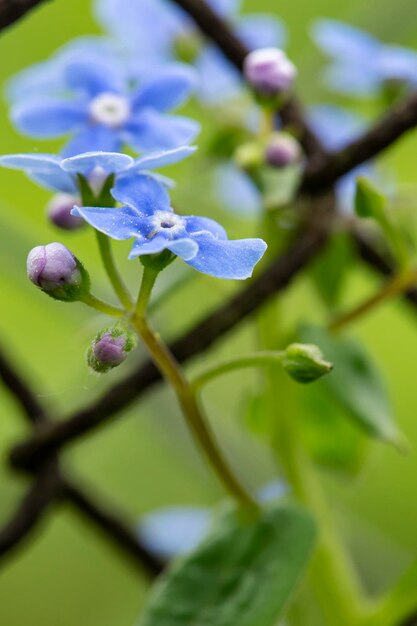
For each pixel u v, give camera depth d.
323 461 0.17
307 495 0.16
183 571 0.14
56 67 0.15
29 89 0.15
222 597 0.14
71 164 0.13
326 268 0.16
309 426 0.17
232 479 0.14
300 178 0.15
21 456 0.15
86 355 0.13
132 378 0.15
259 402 0.17
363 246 0.16
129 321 0.13
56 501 0.16
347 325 0.16
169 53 0.17
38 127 0.15
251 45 0.16
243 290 0.15
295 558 0.14
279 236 0.16
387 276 0.17
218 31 0.16
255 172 0.15
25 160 0.13
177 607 0.14
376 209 0.15
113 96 0.15
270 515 0.15
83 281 0.13
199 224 0.13
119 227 0.13
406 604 0.15
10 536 0.15
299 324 0.16
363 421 0.15
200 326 0.15
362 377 0.15
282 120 0.16
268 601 0.14
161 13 0.17
